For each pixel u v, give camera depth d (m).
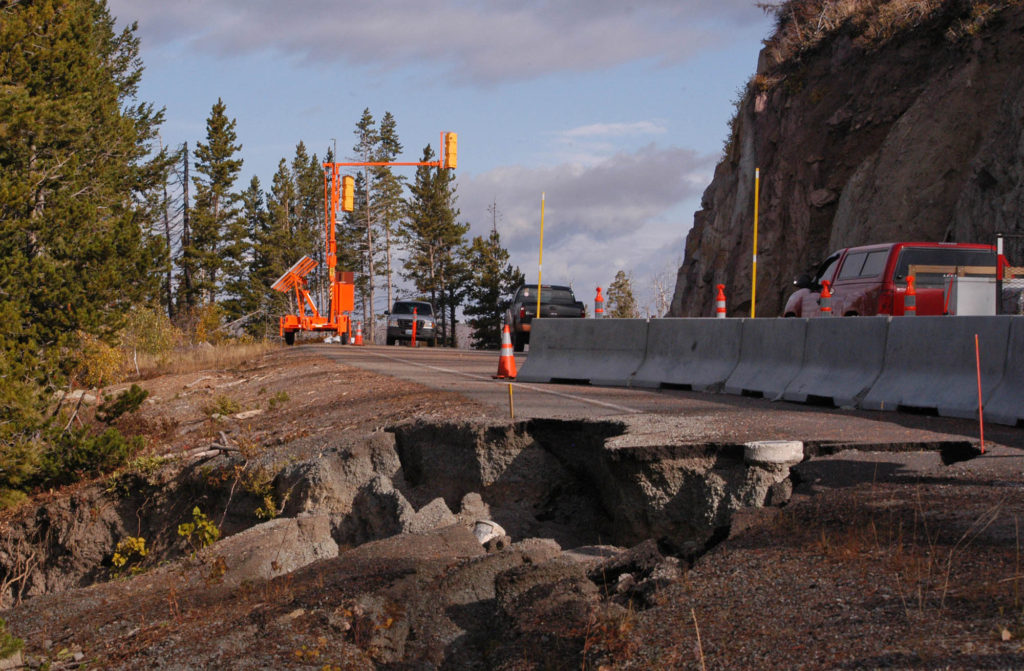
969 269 14.55
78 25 28.09
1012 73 22.03
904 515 5.93
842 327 11.60
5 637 5.68
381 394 14.65
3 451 14.38
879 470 7.29
